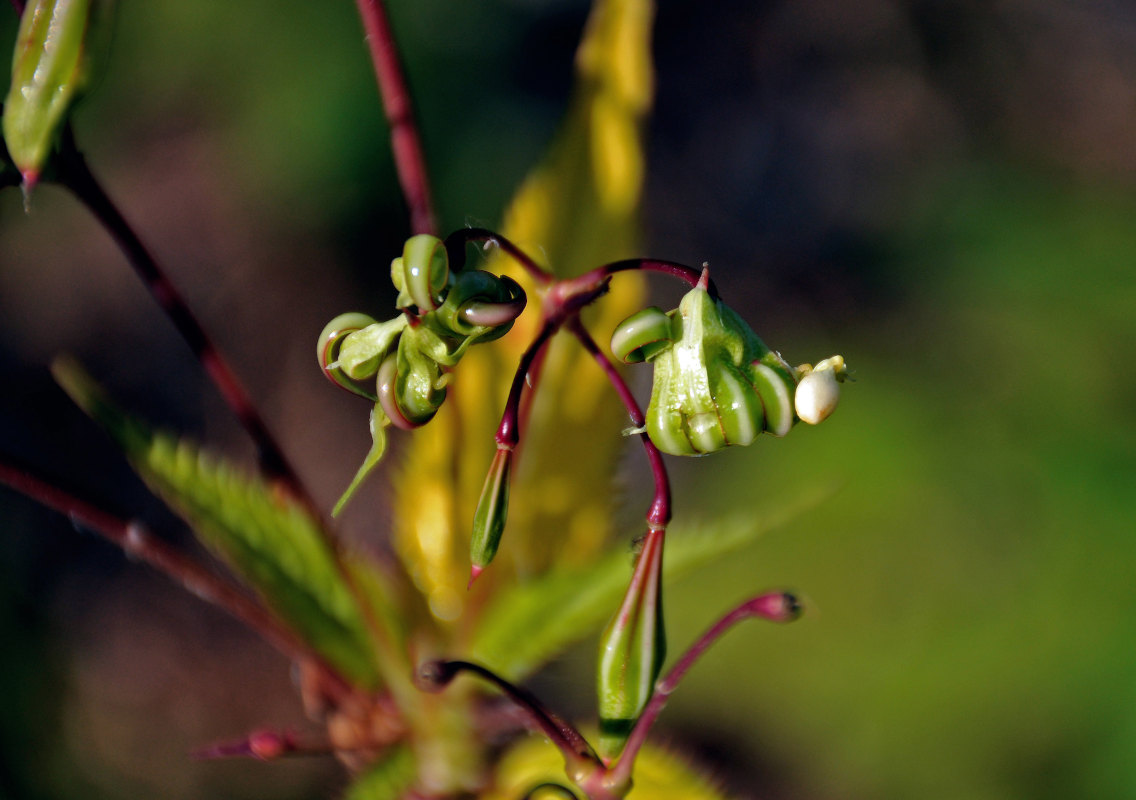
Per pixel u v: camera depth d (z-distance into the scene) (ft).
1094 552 2.92
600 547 1.48
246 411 1.43
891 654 2.92
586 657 1.74
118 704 3.69
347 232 4.18
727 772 3.02
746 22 5.51
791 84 5.35
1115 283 3.30
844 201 4.91
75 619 3.81
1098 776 2.74
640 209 1.47
